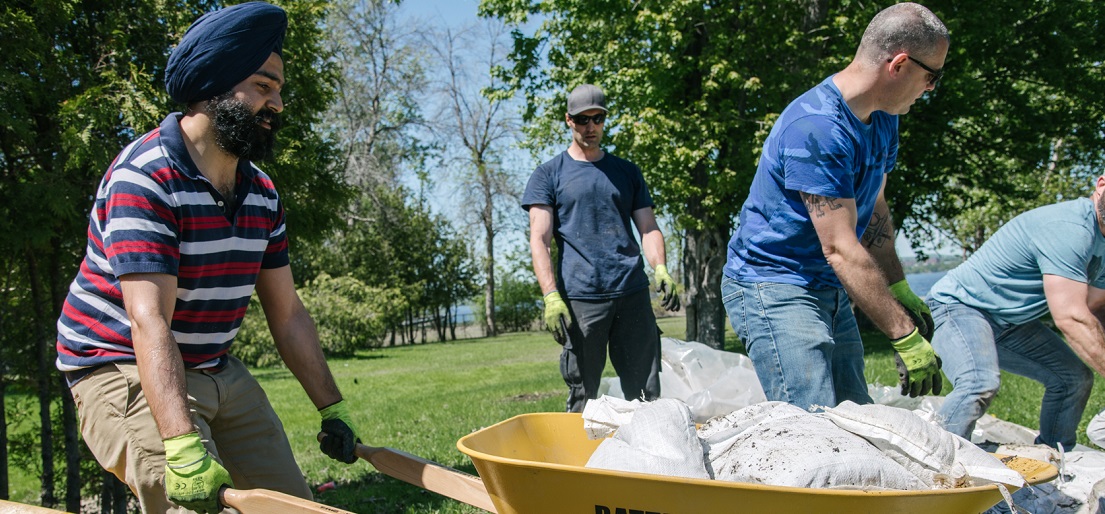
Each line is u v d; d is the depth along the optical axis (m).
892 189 16.48
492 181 38.88
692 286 17.08
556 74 16.52
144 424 2.44
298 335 2.89
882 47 2.99
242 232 2.61
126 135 4.97
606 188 4.71
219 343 2.68
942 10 14.98
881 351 13.91
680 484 1.92
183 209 2.41
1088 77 16.41
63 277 5.52
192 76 2.43
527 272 43.91
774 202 3.32
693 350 5.10
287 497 2.11
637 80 14.36
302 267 33.94
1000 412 6.58
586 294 4.62
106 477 6.02
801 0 14.15
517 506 2.17
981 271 4.12
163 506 2.46
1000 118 18.19
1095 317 3.79
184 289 2.50
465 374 16.70
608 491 2.00
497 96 17.64
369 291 28.77
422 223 38.06
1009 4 15.73
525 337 35.53
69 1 4.55
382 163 35.50
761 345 3.40
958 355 4.07
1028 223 3.92
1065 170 22.20
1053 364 4.17
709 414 4.31
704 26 14.97
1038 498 3.40
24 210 4.54
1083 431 5.77
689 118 13.95
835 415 2.36
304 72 6.00
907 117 16.52
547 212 4.76
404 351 28.48
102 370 2.48
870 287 3.02
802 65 14.01
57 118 4.56
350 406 12.10
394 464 2.65
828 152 3.04
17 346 5.85
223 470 2.23
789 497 1.87
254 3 2.51
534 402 10.30
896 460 2.23
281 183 5.80
